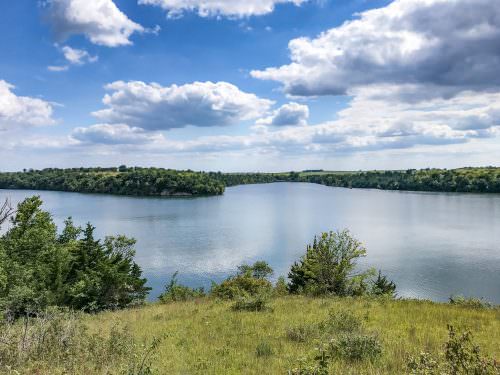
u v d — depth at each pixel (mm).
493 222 120562
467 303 19094
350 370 7914
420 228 114625
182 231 111812
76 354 9375
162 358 9844
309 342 11094
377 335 10461
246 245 93250
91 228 34844
